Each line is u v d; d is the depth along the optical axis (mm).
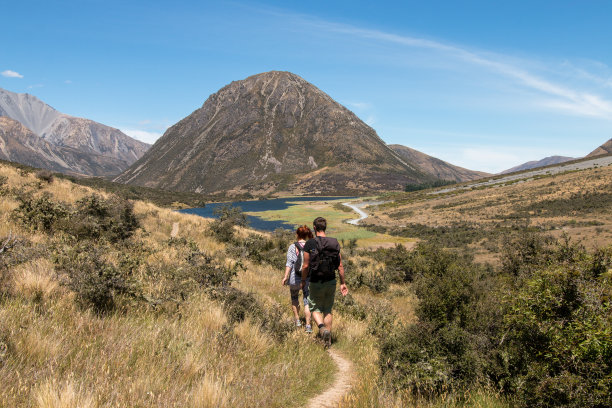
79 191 21703
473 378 3969
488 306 6230
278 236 27562
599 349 3086
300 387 3574
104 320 3811
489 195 136625
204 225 22922
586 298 3449
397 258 23953
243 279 9953
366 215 136000
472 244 65812
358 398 3283
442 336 4227
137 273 6277
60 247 6191
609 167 135875
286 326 5211
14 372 2404
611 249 3738
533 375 3592
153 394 2482
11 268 4637
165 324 4152
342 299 9500
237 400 2787
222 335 4156
